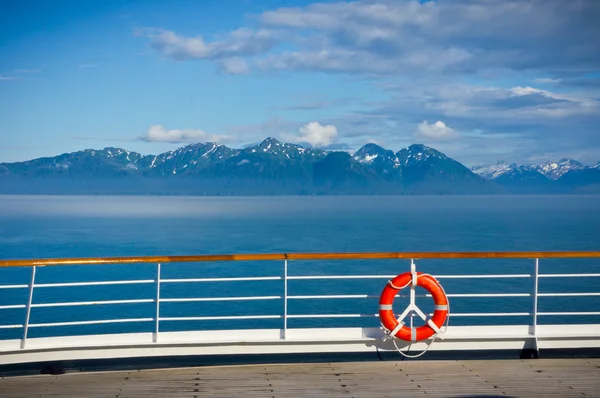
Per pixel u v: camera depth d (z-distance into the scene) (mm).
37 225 100875
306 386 4777
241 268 44250
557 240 71562
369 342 5461
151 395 4555
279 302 30438
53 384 4789
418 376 5043
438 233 83688
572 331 5605
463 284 36406
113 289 35125
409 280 5316
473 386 4809
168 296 32750
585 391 4711
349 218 131625
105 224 104625
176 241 69875
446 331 5477
